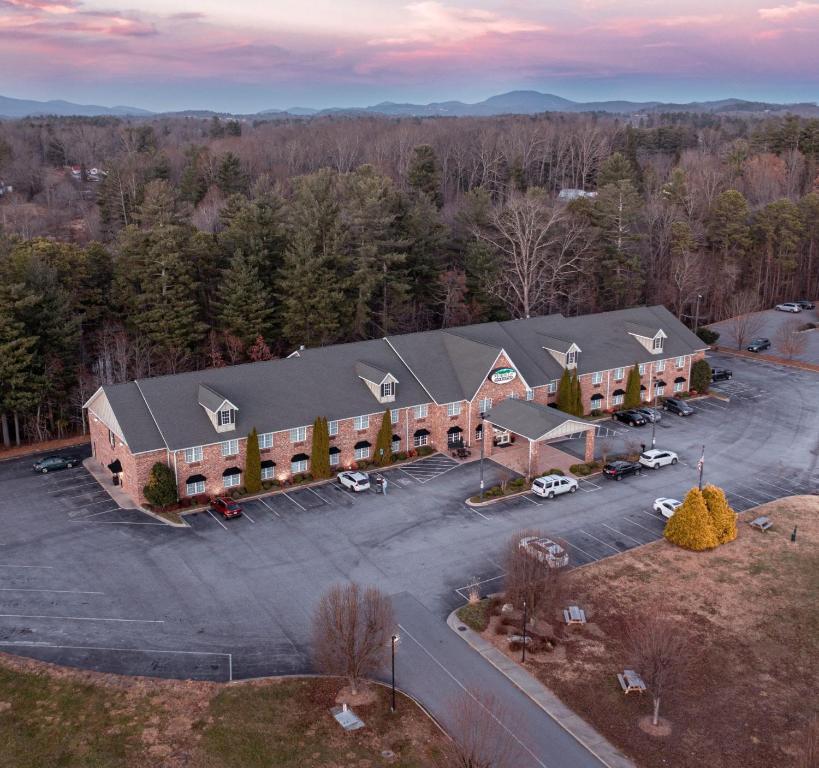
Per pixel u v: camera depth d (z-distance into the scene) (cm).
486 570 4572
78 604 4219
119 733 3222
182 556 4756
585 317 8112
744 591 4319
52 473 6131
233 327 7788
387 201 9206
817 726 3158
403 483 5900
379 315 8706
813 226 12506
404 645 3841
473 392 6544
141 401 5656
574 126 19862
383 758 3106
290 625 4022
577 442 6762
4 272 6788
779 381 8600
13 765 3053
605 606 4184
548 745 3170
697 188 13062
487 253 9238
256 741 3186
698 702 3441
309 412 5981
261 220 8312
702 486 5772
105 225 11644
